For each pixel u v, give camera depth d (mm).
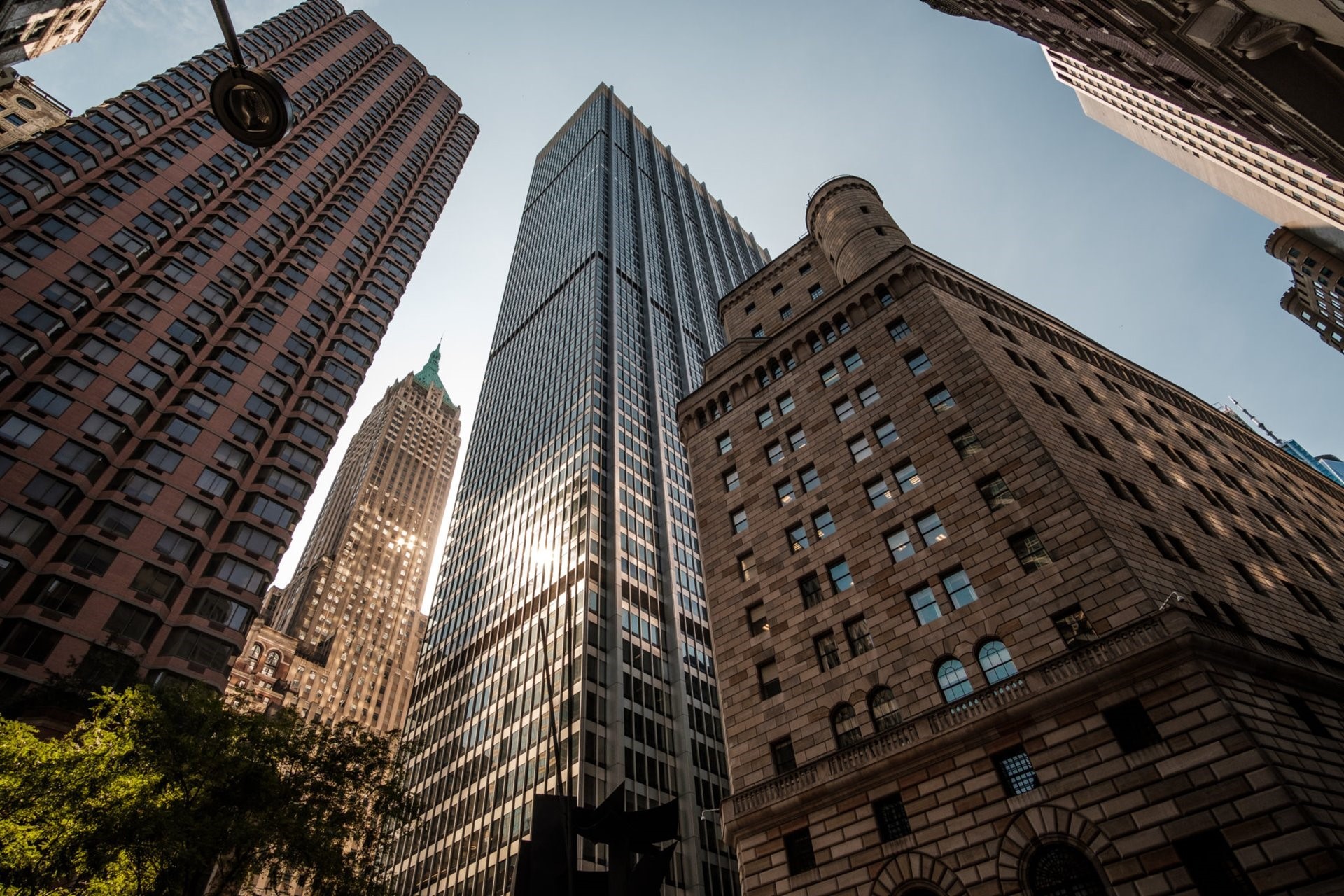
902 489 31828
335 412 76688
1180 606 22969
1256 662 22531
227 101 9148
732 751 30172
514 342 157750
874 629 28734
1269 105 20859
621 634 82500
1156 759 20203
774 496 36969
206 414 64688
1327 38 16422
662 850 17094
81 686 43156
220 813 24562
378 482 195375
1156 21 21094
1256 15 17609
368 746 30844
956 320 35969
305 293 82875
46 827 20922
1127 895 18844
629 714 76062
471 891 68688
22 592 47812
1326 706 23766
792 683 29906
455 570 115625
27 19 47656
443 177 124812
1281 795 18156
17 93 85000
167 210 75125
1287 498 48094
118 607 51062
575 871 15875
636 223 180125
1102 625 23484
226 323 73062
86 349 59844
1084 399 37438
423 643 109812
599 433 106688
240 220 82312
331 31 130000
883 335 38406
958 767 23422
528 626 88812
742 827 27375
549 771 70562
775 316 51938
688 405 46406
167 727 24766
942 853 22234
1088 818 20328
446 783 82688
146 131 80625
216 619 56000
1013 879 20562
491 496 120688
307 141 101250
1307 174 105688
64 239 64312
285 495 66500
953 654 25969
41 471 51969
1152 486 32938
